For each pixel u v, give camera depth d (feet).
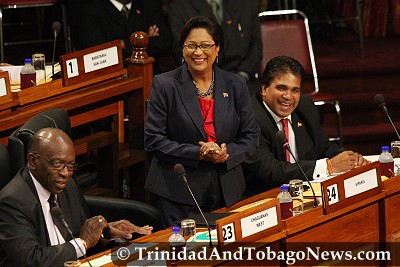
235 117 44.39
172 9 63.82
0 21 69.82
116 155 53.16
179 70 44.14
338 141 67.31
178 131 43.73
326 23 84.23
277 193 45.06
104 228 39.40
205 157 42.98
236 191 44.65
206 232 39.04
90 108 52.39
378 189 42.93
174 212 44.06
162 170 44.06
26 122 43.06
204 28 43.01
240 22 64.69
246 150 44.39
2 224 36.99
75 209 40.32
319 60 77.71
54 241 38.68
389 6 86.69
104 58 52.75
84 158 55.52
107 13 63.62
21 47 79.46
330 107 73.20
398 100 74.38
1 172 40.86
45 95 49.37
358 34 85.56
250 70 64.64
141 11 64.69
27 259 36.42
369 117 74.28
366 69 75.82
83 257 37.63
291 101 47.47
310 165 47.09
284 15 84.89
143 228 39.99
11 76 53.01
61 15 77.25
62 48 78.23
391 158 46.42
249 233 37.65
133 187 55.98
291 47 67.36
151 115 43.75
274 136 47.98
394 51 80.64
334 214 40.78
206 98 44.14
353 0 87.35
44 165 37.40
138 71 54.60
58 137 37.63
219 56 63.98
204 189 43.83
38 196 38.09
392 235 44.09
